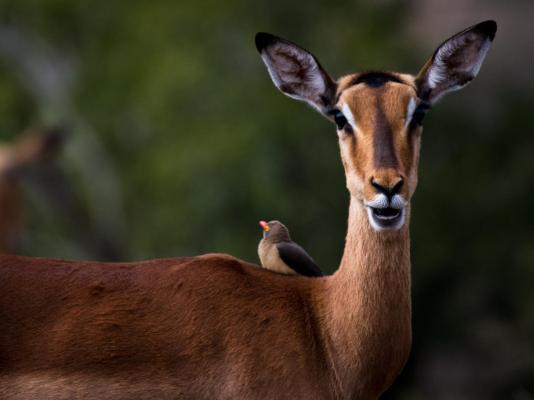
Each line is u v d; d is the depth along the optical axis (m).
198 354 8.62
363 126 8.65
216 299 8.78
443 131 42.09
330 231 37.84
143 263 9.09
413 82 9.13
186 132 41.22
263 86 41.34
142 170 43.03
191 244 38.44
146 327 8.70
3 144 47.19
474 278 37.88
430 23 44.88
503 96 42.69
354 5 44.38
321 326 8.86
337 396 8.76
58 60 49.97
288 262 9.39
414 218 39.41
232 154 38.53
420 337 37.66
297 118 39.53
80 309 8.76
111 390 8.58
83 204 43.25
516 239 38.66
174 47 43.69
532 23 43.38
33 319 8.73
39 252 41.22
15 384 8.59
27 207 39.12
